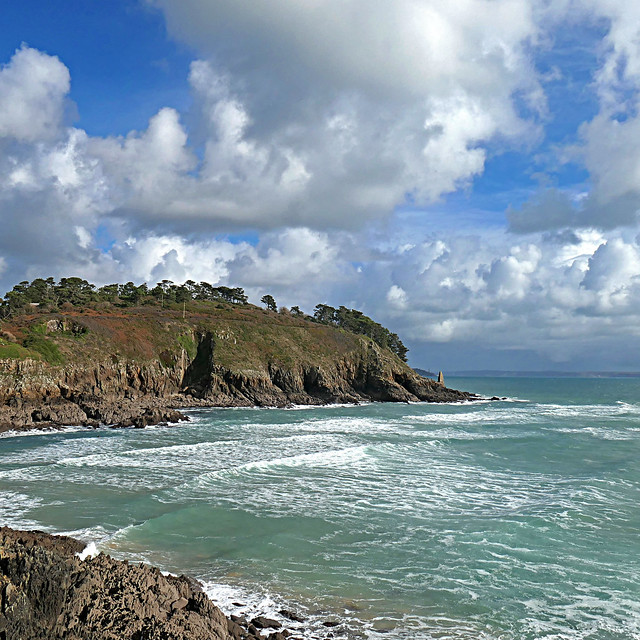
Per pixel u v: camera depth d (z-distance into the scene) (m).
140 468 25.92
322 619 11.07
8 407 47.00
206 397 66.44
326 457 29.19
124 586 9.58
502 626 10.97
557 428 45.88
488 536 16.38
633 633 10.77
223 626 9.51
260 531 16.67
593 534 16.62
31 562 8.23
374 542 15.83
